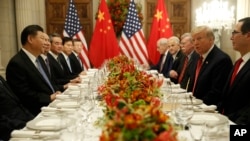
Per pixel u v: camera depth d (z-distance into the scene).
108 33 6.75
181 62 4.67
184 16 7.50
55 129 1.69
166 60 5.50
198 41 3.13
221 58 3.07
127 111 1.00
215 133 1.51
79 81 4.09
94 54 6.79
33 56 3.23
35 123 1.82
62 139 1.47
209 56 3.17
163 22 6.89
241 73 2.56
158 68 6.00
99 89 2.20
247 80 2.50
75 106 2.34
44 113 2.14
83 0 7.33
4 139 2.26
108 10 6.84
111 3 6.84
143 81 1.99
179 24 7.53
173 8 7.51
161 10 6.91
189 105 1.90
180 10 7.50
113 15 6.85
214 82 3.05
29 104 3.07
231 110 2.60
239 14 6.64
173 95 2.38
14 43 6.70
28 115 2.65
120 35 7.01
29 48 3.19
